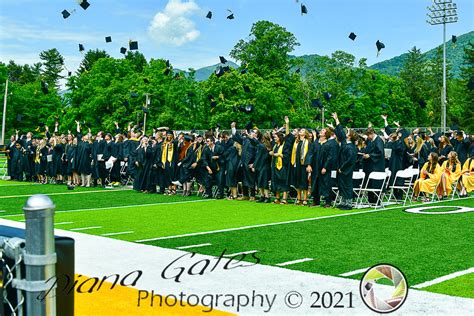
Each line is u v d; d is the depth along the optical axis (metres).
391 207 13.08
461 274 6.22
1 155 50.41
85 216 11.43
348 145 12.70
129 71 55.94
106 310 4.83
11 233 2.76
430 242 8.24
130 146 19.22
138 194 16.50
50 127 60.16
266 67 52.75
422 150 16.36
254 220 10.80
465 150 17.31
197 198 15.45
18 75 92.50
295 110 48.97
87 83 54.19
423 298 5.19
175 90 47.22
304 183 13.53
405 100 57.66
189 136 16.28
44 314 2.26
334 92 56.16
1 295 2.56
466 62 69.00
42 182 21.20
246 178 14.61
